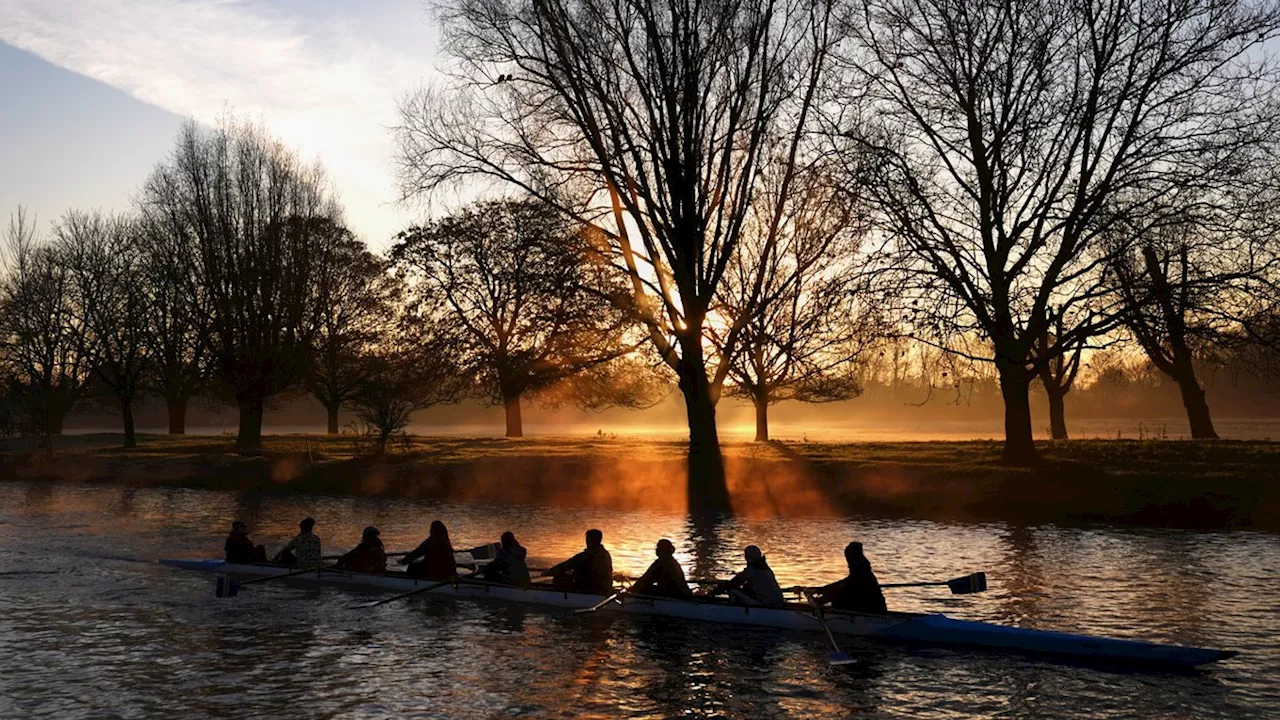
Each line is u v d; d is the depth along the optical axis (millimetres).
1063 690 12172
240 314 50062
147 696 12008
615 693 12117
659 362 49625
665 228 31609
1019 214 30625
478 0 31156
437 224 53750
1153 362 46094
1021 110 30219
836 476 33281
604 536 25984
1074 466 31938
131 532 27500
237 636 15180
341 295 64562
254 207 50531
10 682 12633
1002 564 20953
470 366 35906
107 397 88500
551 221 33688
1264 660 13414
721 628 15367
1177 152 28844
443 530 18703
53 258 61906
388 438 48438
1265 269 28250
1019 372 33219
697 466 33406
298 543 20156
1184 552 22297
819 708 11547
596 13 30719
